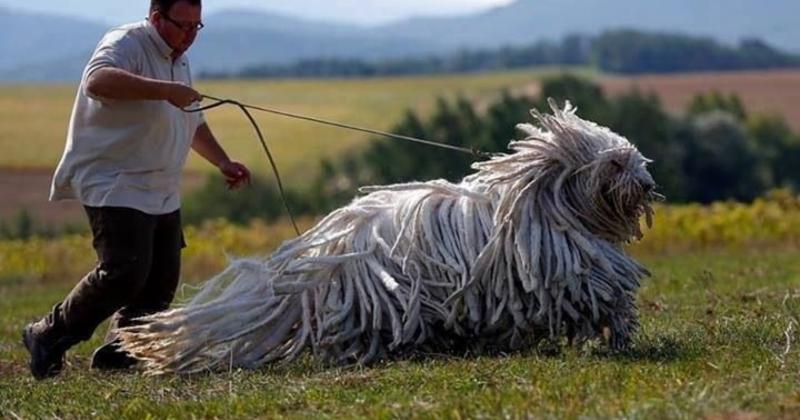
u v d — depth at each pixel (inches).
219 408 303.0
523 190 349.7
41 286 890.1
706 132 2042.3
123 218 366.6
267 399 306.8
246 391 320.8
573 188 351.3
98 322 380.2
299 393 309.0
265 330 364.5
